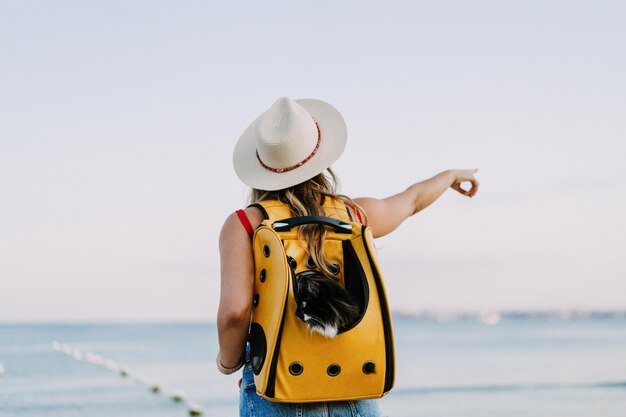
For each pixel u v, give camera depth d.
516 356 35.91
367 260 2.20
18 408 17.52
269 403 2.17
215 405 19.41
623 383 23.39
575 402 20.02
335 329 2.02
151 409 18.02
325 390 2.09
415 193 2.77
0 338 48.28
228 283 2.19
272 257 2.14
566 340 44.28
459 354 37.34
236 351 2.21
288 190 2.40
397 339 46.28
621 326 59.12
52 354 35.56
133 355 37.09
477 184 3.00
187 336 51.69
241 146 2.62
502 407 19.66
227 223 2.32
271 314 2.09
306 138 2.42
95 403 18.66
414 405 20.38
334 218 2.36
